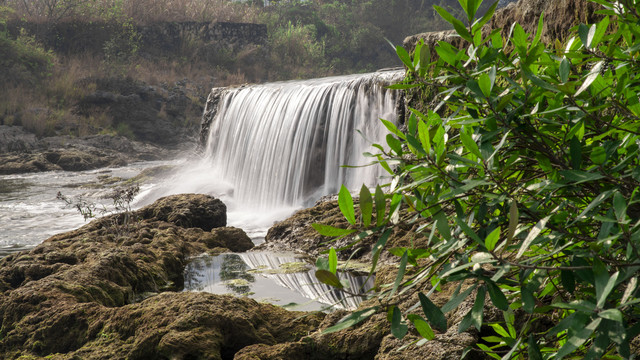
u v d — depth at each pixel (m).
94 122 22.45
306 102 10.44
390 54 45.25
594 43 1.35
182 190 12.42
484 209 1.39
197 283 4.88
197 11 31.33
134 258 5.05
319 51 36.03
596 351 0.99
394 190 1.41
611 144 1.26
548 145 1.40
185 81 26.56
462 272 1.25
